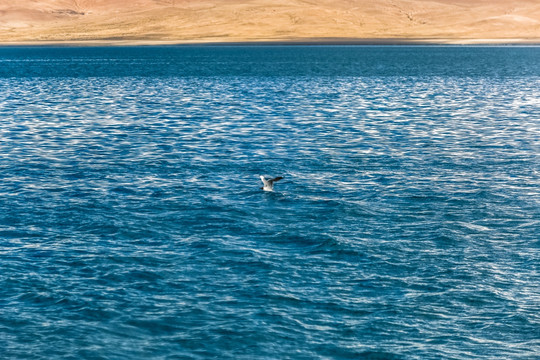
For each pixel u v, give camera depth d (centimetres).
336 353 4747
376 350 4775
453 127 13612
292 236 6888
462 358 4700
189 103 17875
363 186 8825
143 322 5119
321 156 10688
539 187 8738
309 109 16488
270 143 11806
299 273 5959
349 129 13350
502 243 6681
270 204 8006
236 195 8394
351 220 7406
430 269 6047
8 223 7294
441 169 9775
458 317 5212
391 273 5962
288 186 8819
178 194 8444
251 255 6356
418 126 13762
